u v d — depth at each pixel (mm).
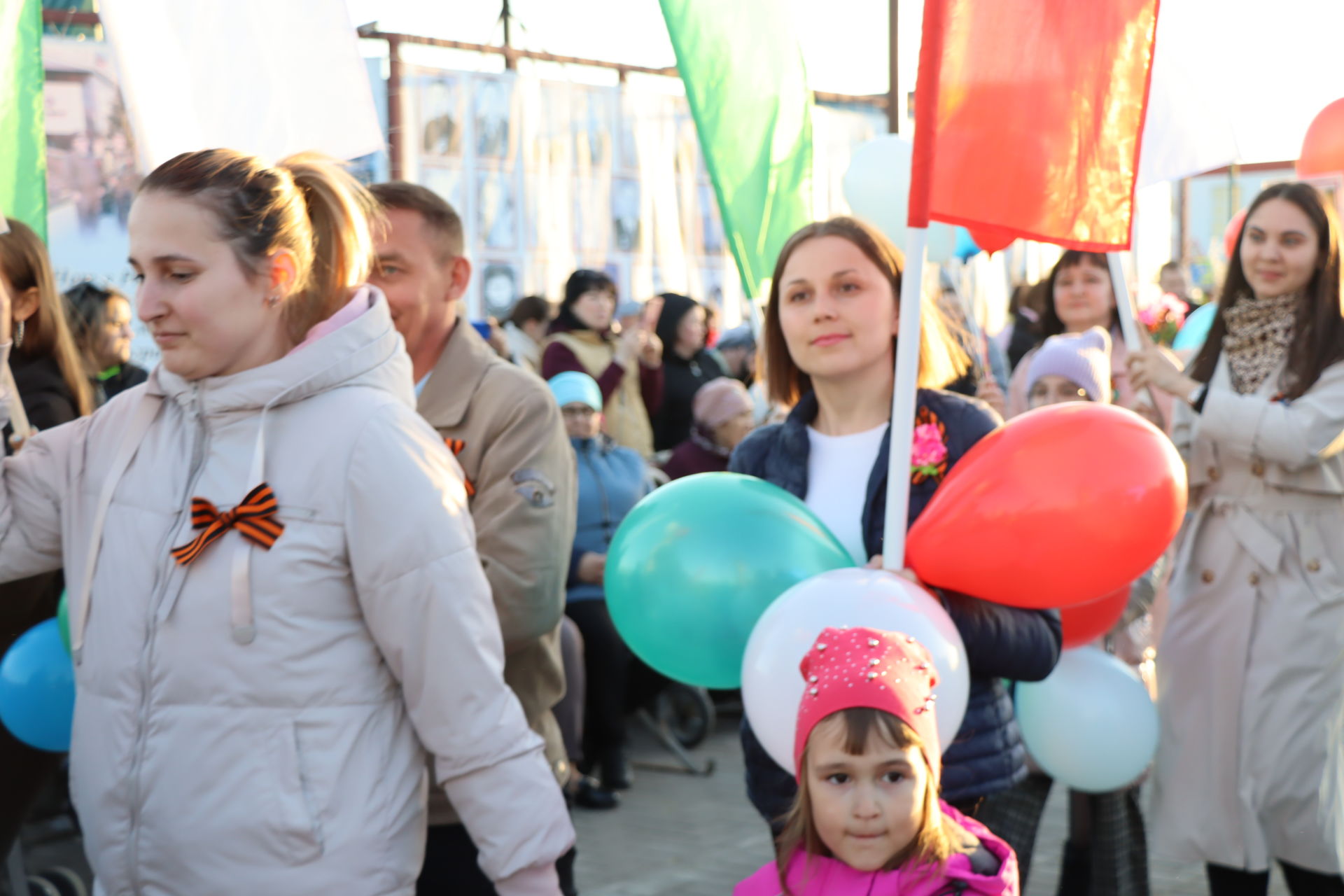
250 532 1904
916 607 2201
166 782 1906
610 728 5887
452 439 2684
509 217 9680
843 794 1979
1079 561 2303
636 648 2541
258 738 1895
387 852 1956
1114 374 4738
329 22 2844
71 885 4180
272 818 1871
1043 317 4977
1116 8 2602
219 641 1903
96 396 4750
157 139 2764
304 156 2234
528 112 9711
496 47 10281
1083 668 3264
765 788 2553
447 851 2523
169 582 1939
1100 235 2621
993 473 2336
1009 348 6418
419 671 1964
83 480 2143
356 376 2023
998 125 2484
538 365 8664
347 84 2840
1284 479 3588
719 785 6055
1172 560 3826
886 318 2600
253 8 2822
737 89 4180
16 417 2402
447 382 2748
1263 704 3572
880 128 10094
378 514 1944
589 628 5852
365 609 1958
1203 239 15391
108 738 1976
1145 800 5234
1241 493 3658
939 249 4805
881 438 2652
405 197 2744
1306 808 3537
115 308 5078
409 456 1985
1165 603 3914
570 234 10039
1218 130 4035
